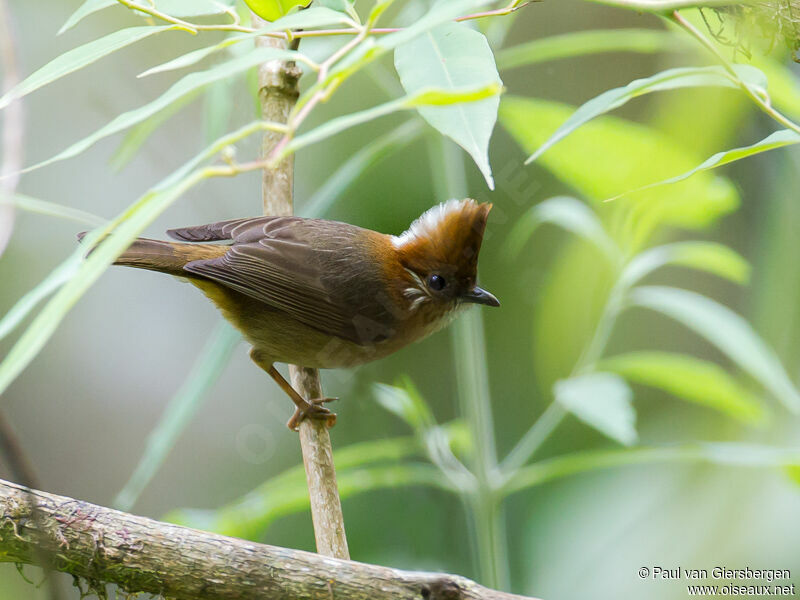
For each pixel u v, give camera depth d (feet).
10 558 19.42
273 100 28.43
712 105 30.89
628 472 37.32
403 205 39.34
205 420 41.96
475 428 29.04
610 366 29.43
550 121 27.35
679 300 29.17
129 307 45.11
